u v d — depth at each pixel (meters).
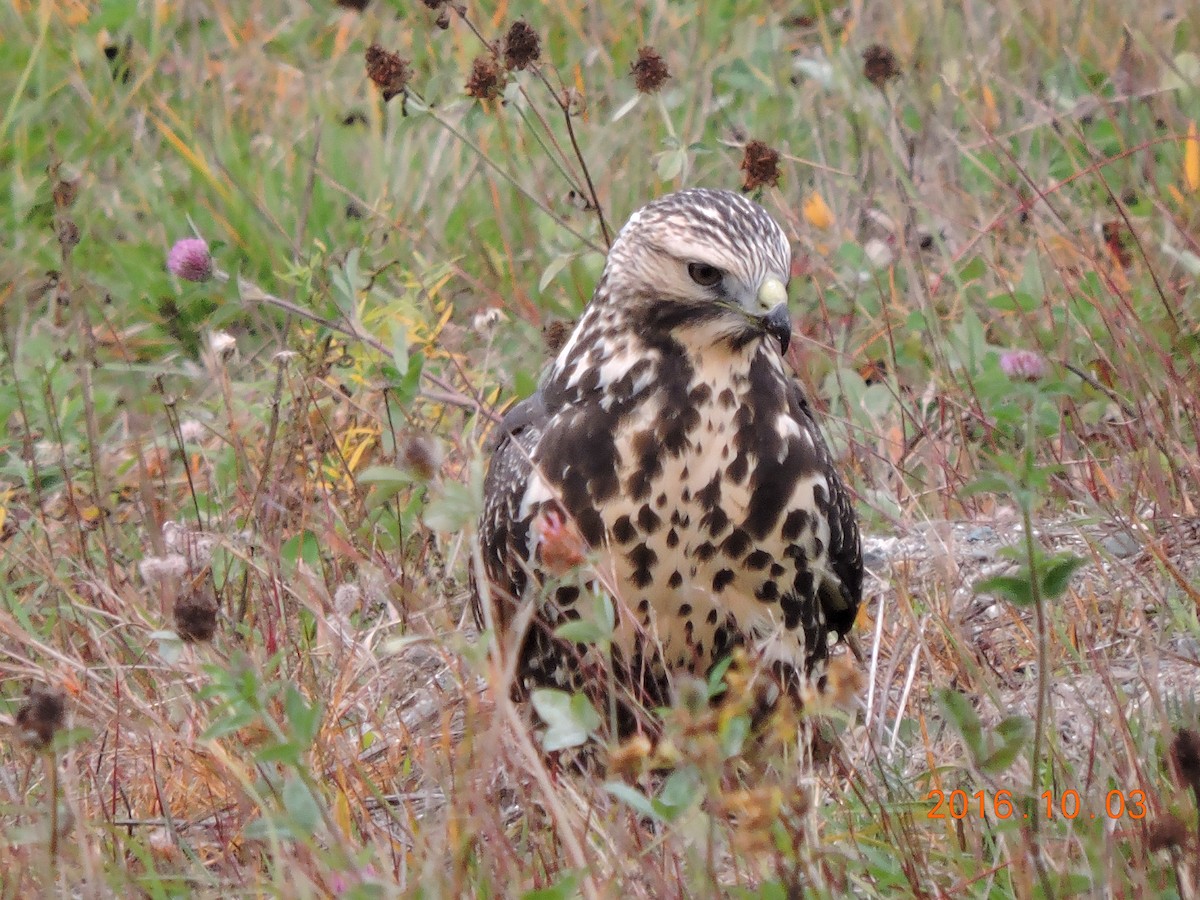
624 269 8.71
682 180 12.30
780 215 14.14
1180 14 16.05
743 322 8.50
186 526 10.97
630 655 8.68
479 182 15.06
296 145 15.09
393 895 6.89
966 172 14.46
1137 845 7.40
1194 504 10.88
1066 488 11.25
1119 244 13.16
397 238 14.60
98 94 16.11
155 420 12.67
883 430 12.08
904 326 13.08
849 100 14.89
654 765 7.22
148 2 16.98
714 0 17.05
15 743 9.06
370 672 9.67
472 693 7.98
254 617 10.16
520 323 13.53
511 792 8.73
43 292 14.28
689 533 8.55
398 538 10.77
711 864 6.90
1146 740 8.10
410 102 12.18
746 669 7.53
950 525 10.59
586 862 6.99
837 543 9.01
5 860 7.79
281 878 7.18
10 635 10.14
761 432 8.59
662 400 8.55
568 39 16.72
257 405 12.26
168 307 13.68
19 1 16.91
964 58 15.42
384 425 11.65
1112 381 11.80
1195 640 9.55
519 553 8.88
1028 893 7.15
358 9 13.38
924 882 7.48
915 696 9.42
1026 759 7.96
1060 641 9.47
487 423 12.20
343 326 12.31
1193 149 13.43
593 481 8.59
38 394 12.66
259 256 14.70
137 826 8.55
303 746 7.00
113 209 15.19
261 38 17.02
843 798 8.19
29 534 11.33
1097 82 15.29
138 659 9.87
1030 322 12.47
